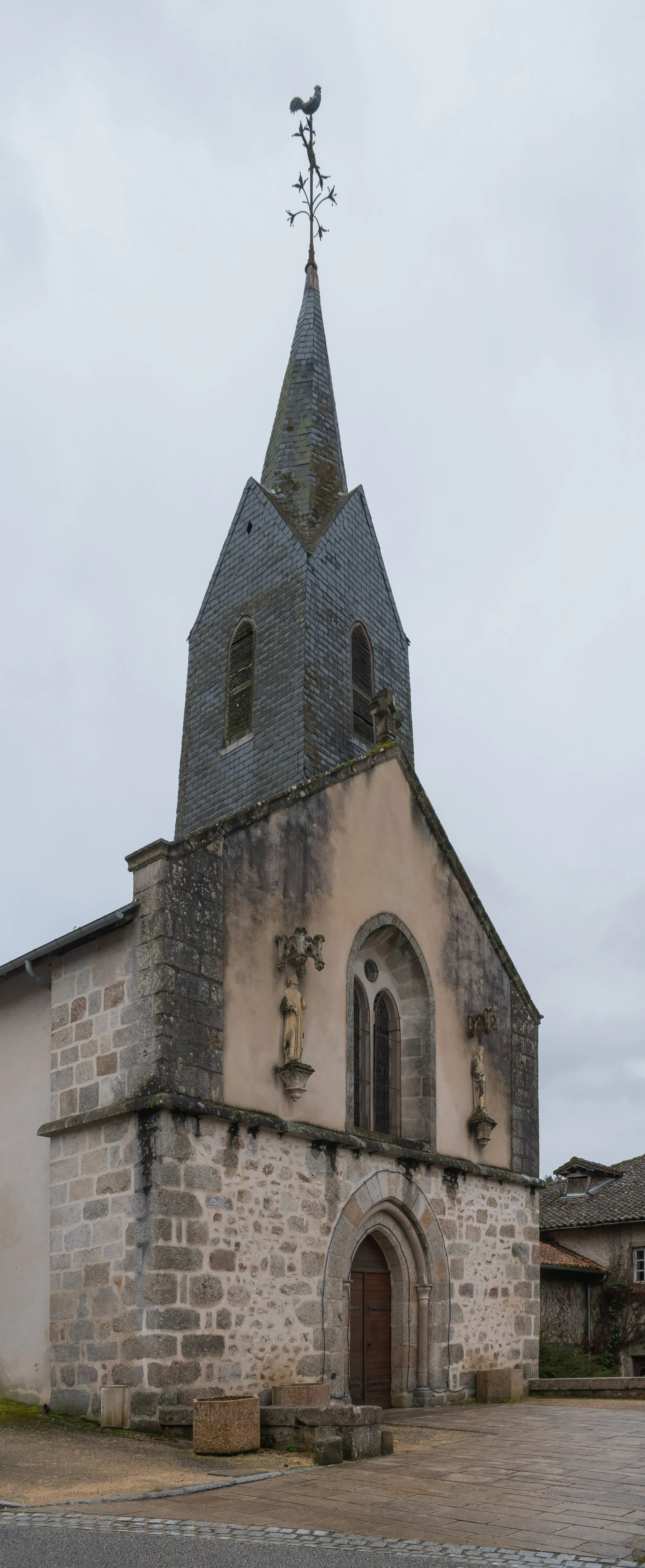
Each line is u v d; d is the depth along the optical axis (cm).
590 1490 969
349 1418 1145
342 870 1809
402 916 1928
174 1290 1338
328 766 2106
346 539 2445
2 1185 1611
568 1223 3111
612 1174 3362
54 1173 1490
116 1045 1463
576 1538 802
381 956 1953
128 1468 1054
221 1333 1382
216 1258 1401
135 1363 1316
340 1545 765
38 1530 788
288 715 2141
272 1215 1499
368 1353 1705
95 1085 1475
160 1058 1402
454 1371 1800
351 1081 1717
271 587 2334
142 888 1496
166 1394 1294
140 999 1449
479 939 2127
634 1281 2981
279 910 1653
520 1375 1864
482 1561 729
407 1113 1902
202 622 2523
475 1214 1933
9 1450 1140
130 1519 831
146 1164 1376
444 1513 880
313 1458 1130
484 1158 1997
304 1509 886
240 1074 1508
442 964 2003
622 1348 2922
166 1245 1344
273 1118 1530
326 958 1727
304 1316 1511
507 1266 1981
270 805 1684
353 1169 1673
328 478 2598
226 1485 980
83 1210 1436
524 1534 812
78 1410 1371
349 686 2283
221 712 2345
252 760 2192
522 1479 1022
